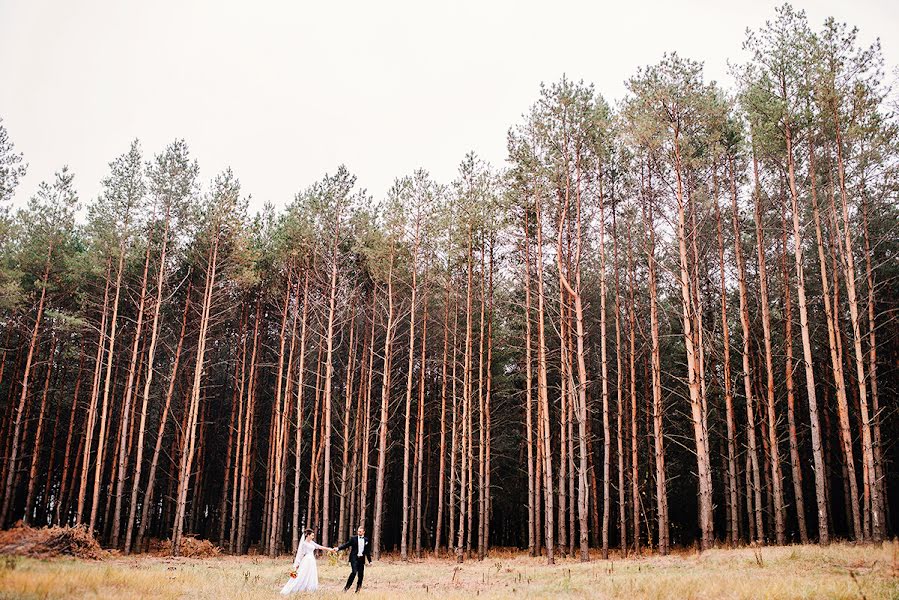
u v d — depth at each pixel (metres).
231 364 42.03
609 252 31.39
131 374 29.84
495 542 42.72
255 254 32.47
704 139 24.42
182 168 32.25
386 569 22.69
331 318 30.73
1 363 32.16
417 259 31.17
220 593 14.87
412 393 39.12
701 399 23.22
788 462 30.33
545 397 24.06
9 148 27.06
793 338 27.94
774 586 12.16
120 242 30.98
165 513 39.69
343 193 32.16
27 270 30.81
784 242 24.48
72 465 38.19
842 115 21.45
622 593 13.05
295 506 29.28
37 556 19.39
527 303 27.86
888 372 26.91
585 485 22.94
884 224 25.50
